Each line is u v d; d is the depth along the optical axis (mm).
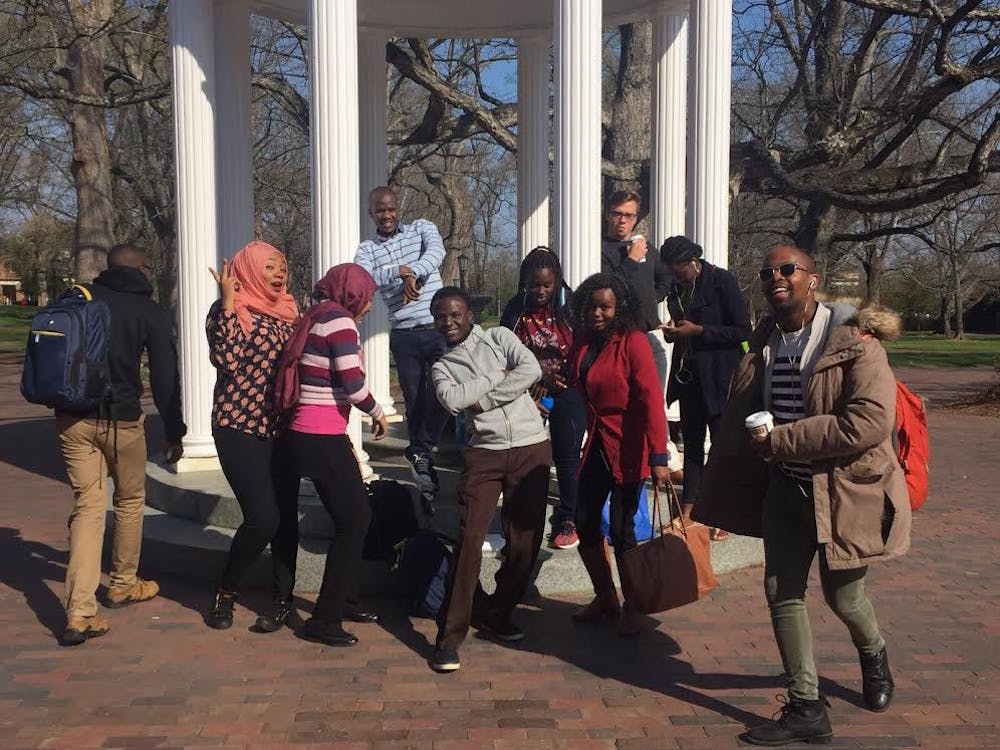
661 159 8703
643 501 5488
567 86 6246
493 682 4242
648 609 4461
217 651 4629
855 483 3545
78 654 4586
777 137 16031
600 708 3959
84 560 4781
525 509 4574
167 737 3668
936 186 13688
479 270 44531
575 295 4785
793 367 3709
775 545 3744
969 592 5648
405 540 5270
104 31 15141
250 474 4758
